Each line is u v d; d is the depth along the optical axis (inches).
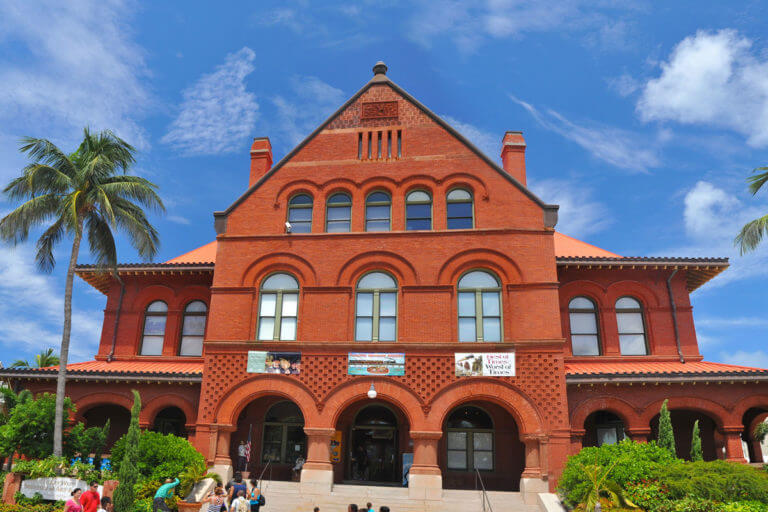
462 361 832.3
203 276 1037.2
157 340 1033.5
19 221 876.0
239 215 953.5
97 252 946.1
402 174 946.1
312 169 967.6
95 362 1012.5
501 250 880.3
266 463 927.7
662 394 856.3
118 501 663.1
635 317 984.9
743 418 949.2
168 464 751.7
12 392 851.4
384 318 877.2
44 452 804.0
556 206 896.3
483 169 932.0
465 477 890.7
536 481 776.3
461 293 877.8
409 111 983.6
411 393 828.0
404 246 898.7
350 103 1003.9
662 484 673.0
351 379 842.2
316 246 916.0
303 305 887.1
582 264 947.3
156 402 917.8
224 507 649.0
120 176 946.7
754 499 634.8
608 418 938.7
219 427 844.0
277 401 952.3
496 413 911.0
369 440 931.3
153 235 973.8
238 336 887.1
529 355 828.6
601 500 682.2
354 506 580.1
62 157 914.7
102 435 866.1
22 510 684.1
